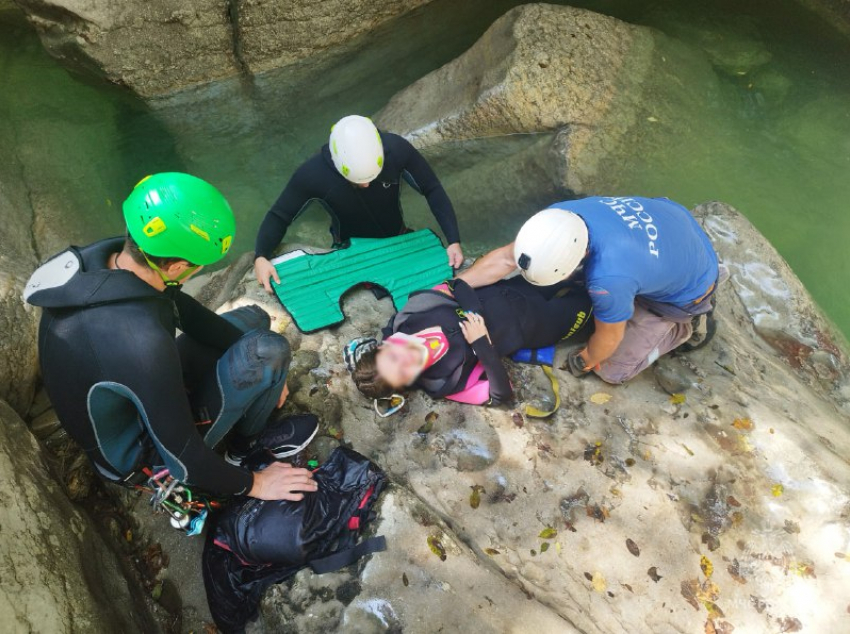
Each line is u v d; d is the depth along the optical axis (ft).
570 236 7.94
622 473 8.78
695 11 17.11
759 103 15.62
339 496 7.93
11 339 9.07
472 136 14.29
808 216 13.94
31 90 14.29
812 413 9.91
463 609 7.36
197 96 14.99
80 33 13.33
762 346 11.19
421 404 9.28
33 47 14.84
